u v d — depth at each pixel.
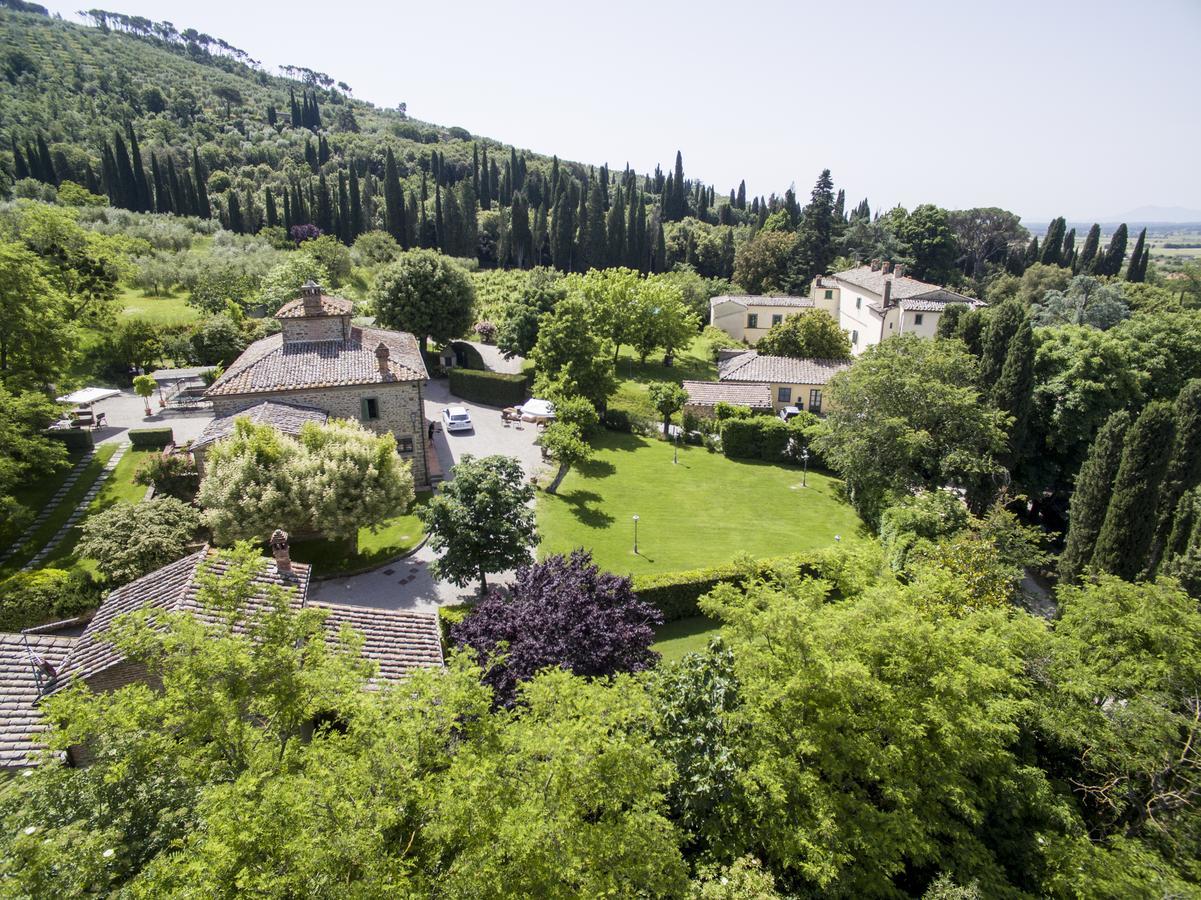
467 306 66.44
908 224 103.81
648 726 13.49
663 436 53.97
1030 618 18.92
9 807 10.94
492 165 159.75
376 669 14.20
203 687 11.95
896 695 15.30
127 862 10.20
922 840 13.80
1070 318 69.88
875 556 20.41
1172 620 17.72
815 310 65.75
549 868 9.84
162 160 130.88
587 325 54.72
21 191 92.81
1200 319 51.31
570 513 38.03
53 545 32.12
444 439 49.00
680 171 149.75
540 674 13.93
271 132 178.62
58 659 17.88
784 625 15.18
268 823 9.38
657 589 28.14
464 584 27.73
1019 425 40.09
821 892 13.91
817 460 49.44
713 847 14.18
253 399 37.28
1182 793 15.67
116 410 51.12
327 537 30.38
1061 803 16.12
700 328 90.00
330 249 86.44
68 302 53.28
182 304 72.44
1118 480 29.41
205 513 28.62
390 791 10.40
